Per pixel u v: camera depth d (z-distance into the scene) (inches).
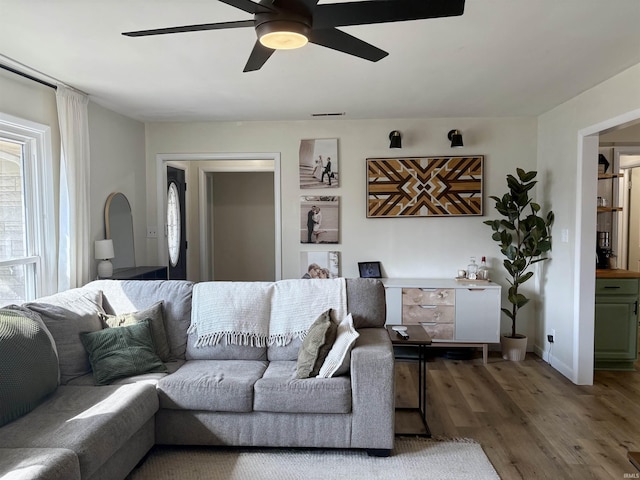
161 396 102.4
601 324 164.1
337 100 155.9
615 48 105.4
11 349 86.1
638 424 120.4
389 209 187.8
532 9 85.0
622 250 230.7
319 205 191.0
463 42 101.7
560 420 122.6
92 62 115.3
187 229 246.8
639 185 226.4
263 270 280.5
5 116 118.7
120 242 170.4
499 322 171.3
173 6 83.8
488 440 111.3
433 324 173.5
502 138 184.5
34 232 132.2
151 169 195.3
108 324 117.8
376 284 126.8
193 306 126.0
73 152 138.6
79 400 91.8
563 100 156.5
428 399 137.0
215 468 98.7
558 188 164.6
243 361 119.0
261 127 191.5
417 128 186.4
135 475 96.0
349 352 104.2
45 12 86.4
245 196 280.1
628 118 121.0
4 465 66.7
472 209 185.2
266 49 77.3
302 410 100.8
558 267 164.6
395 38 99.2
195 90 142.3
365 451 106.0
